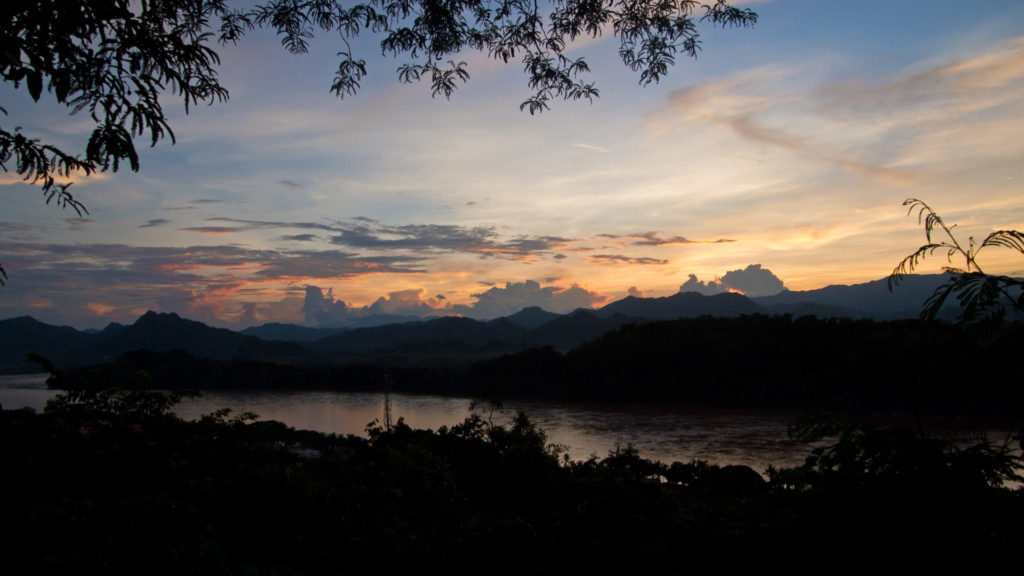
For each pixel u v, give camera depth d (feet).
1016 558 8.78
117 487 15.05
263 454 18.13
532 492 28.27
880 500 9.98
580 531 13.74
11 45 10.80
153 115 12.75
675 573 11.04
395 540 14.69
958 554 9.04
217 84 13.51
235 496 14.90
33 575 10.23
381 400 266.36
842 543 9.91
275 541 13.97
